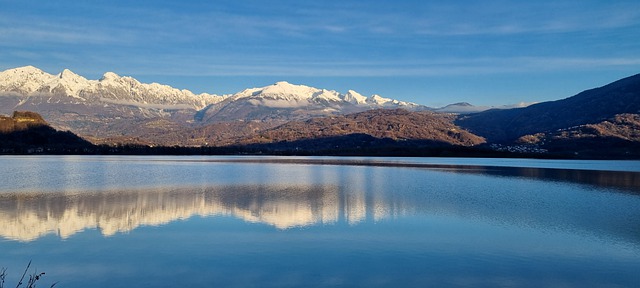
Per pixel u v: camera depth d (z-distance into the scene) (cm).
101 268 2400
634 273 2356
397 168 10869
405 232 3198
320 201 4662
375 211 4038
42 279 2247
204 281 2212
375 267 2427
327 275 2302
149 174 8338
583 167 12012
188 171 9294
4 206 4275
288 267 2414
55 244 2855
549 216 3822
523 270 2395
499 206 4356
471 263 2502
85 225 3406
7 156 17375
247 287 2141
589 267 2445
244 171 9400
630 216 3844
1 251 2700
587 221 3609
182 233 3147
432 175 8506
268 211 4019
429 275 2311
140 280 2227
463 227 3369
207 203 4481
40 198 4825
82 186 6044
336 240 2964
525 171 9900
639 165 13400
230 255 2620
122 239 2977
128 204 4403
